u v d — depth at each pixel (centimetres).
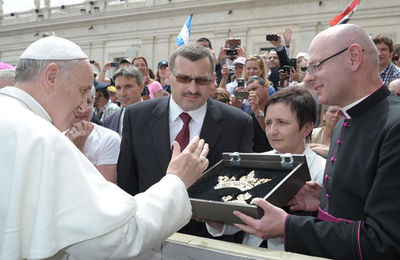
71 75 140
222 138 222
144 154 221
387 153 130
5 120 120
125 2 1856
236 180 182
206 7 1609
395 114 140
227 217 151
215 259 130
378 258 123
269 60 629
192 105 213
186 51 208
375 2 1283
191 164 146
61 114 143
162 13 1728
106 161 261
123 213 117
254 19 1515
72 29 2002
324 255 134
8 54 2217
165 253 138
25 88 138
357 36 151
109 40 1897
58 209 114
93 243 117
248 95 381
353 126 155
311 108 194
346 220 147
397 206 123
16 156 113
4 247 106
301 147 202
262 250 128
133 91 366
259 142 349
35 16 2141
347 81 152
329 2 1363
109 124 368
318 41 157
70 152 123
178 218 132
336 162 158
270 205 142
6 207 112
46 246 108
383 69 446
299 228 138
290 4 1436
